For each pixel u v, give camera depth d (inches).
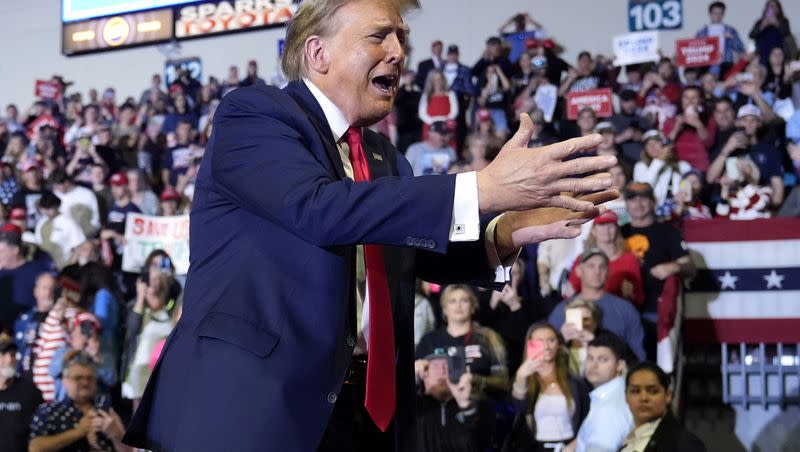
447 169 316.5
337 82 64.9
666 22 355.9
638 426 177.8
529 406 193.8
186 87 421.7
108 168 375.9
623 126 312.5
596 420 186.4
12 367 215.9
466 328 207.5
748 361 228.8
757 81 310.2
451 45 361.7
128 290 304.8
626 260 224.8
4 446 210.4
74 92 458.3
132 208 348.5
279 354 57.6
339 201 55.7
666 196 271.6
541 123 329.1
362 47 64.2
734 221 232.4
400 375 66.1
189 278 62.4
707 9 351.3
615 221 228.2
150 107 406.3
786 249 227.9
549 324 196.1
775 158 277.9
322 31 65.1
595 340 191.5
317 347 58.4
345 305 59.6
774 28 315.3
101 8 450.0
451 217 55.0
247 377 56.9
